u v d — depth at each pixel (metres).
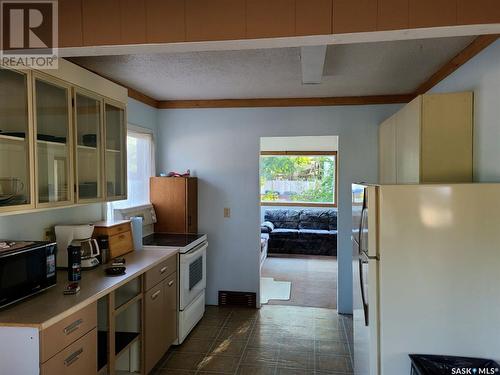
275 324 3.63
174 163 4.21
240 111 4.09
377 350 2.03
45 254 1.95
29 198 1.91
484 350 1.93
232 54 2.54
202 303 3.74
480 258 1.93
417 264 1.97
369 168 3.88
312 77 2.91
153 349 2.67
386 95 3.83
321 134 3.96
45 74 2.01
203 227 4.19
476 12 1.44
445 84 2.89
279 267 5.90
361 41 1.60
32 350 1.57
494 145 2.12
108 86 2.70
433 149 2.45
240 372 2.75
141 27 1.62
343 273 3.91
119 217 3.31
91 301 1.88
